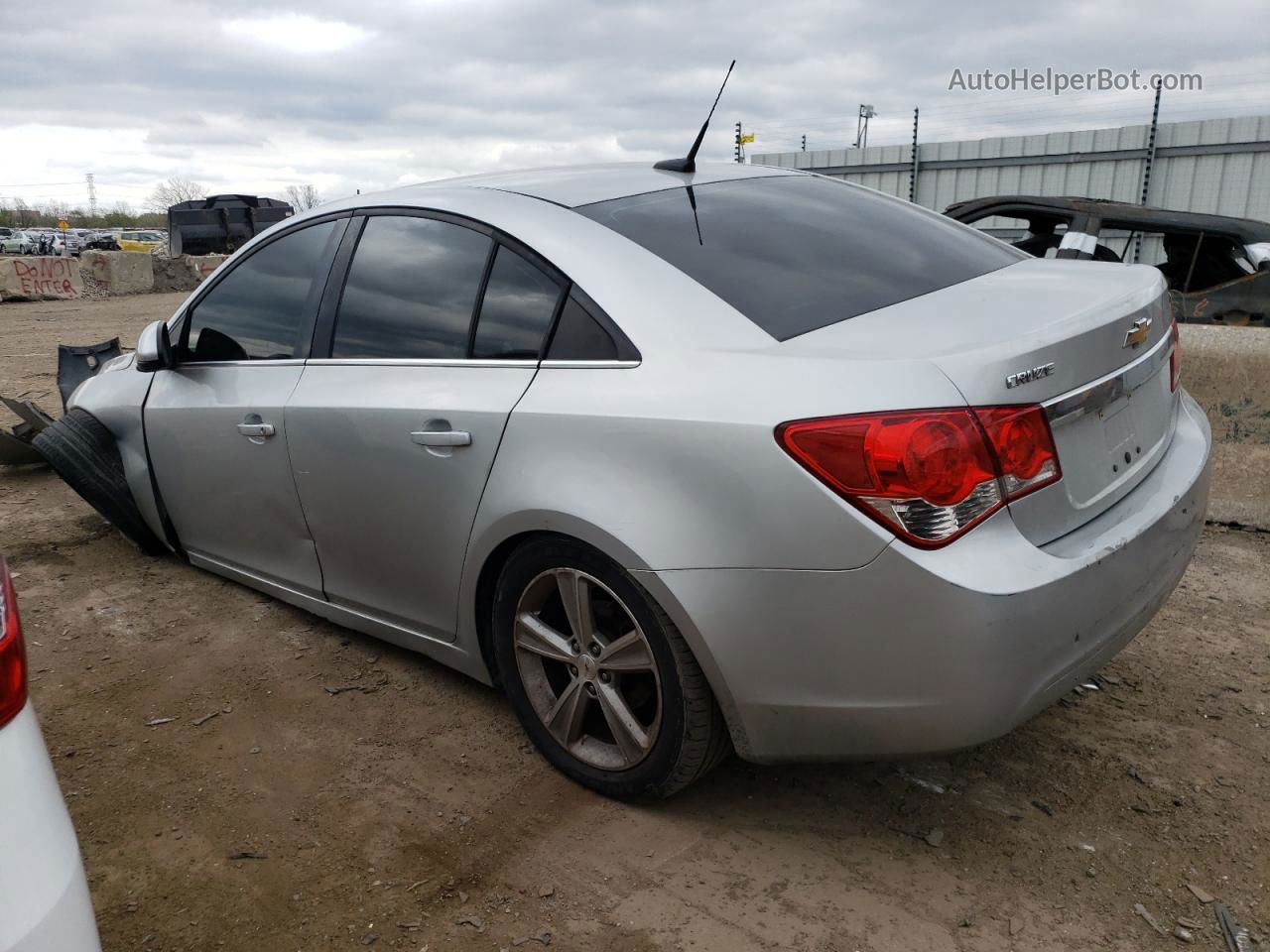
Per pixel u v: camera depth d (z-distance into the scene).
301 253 3.38
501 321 2.66
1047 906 2.17
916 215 3.18
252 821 2.56
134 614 3.83
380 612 3.16
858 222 2.91
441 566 2.80
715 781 2.67
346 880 2.32
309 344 3.22
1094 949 2.04
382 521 2.93
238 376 3.46
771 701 2.14
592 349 2.43
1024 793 2.58
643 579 2.21
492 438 2.54
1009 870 2.29
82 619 3.79
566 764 2.65
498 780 2.70
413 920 2.18
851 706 2.05
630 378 2.31
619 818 2.52
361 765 2.80
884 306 2.37
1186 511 2.45
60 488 5.54
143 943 2.14
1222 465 4.46
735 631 2.12
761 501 2.04
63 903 1.28
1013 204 7.57
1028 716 2.05
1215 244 6.89
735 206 2.85
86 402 4.30
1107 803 2.53
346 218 3.26
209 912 2.23
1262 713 2.93
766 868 2.32
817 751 2.18
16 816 1.27
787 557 2.02
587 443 2.32
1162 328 2.53
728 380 2.14
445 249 2.88
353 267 3.15
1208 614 3.60
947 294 2.47
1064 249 7.23
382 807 2.60
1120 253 9.74
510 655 2.70
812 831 2.45
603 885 2.28
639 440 2.22
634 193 2.84
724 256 2.53
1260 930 2.09
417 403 2.75
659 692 2.33
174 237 29.00
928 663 1.94
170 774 2.78
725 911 2.18
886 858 2.34
